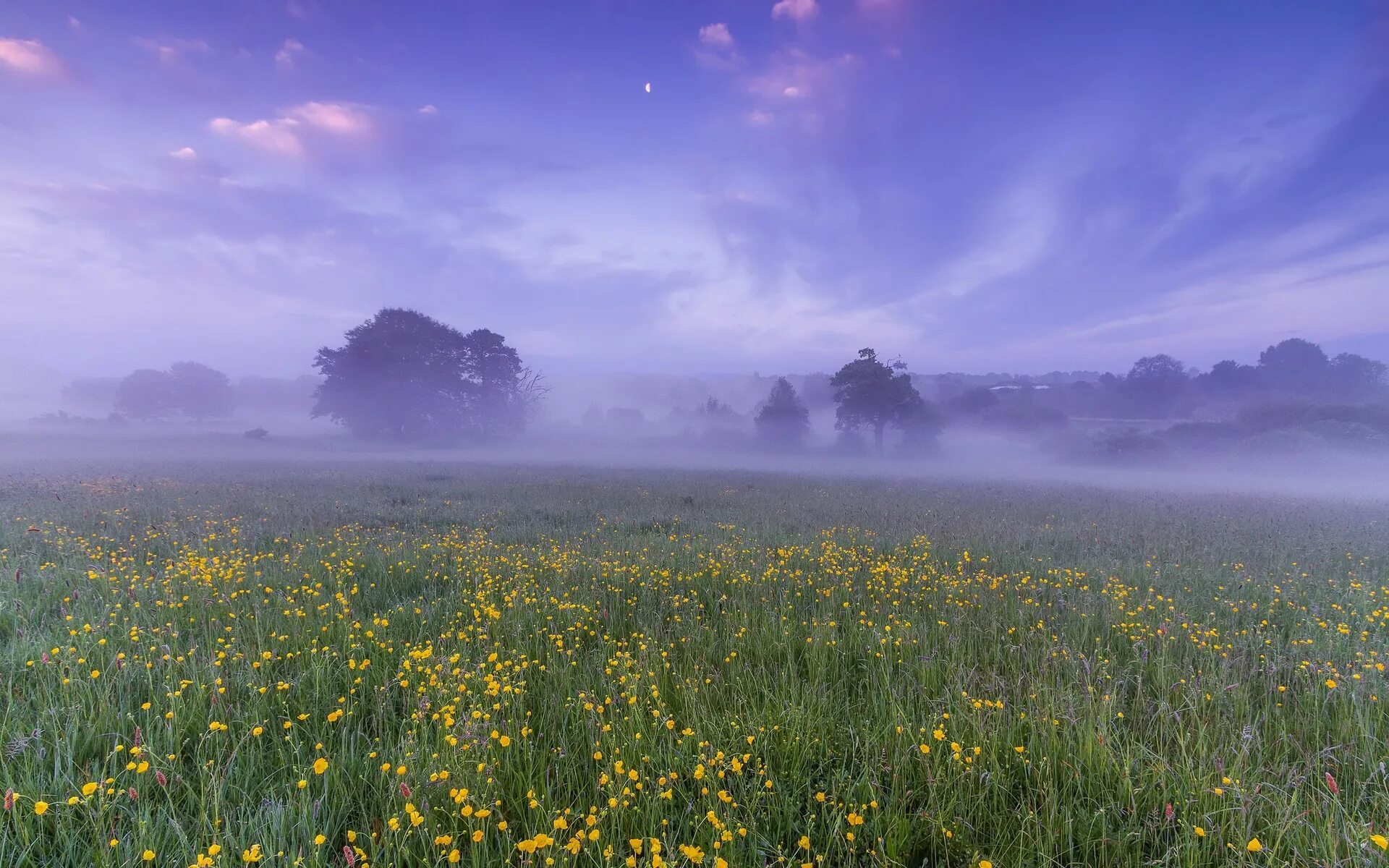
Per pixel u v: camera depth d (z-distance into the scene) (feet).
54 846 9.27
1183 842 9.85
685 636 19.99
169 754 11.34
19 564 26.12
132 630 17.84
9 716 12.39
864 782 11.27
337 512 49.08
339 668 16.48
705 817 10.21
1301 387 357.61
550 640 18.98
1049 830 9.87
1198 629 20.61
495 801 10.34
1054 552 37.73
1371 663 16.62
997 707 13.97
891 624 20.58
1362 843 9.05
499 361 249.34
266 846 9.16
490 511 53.16
